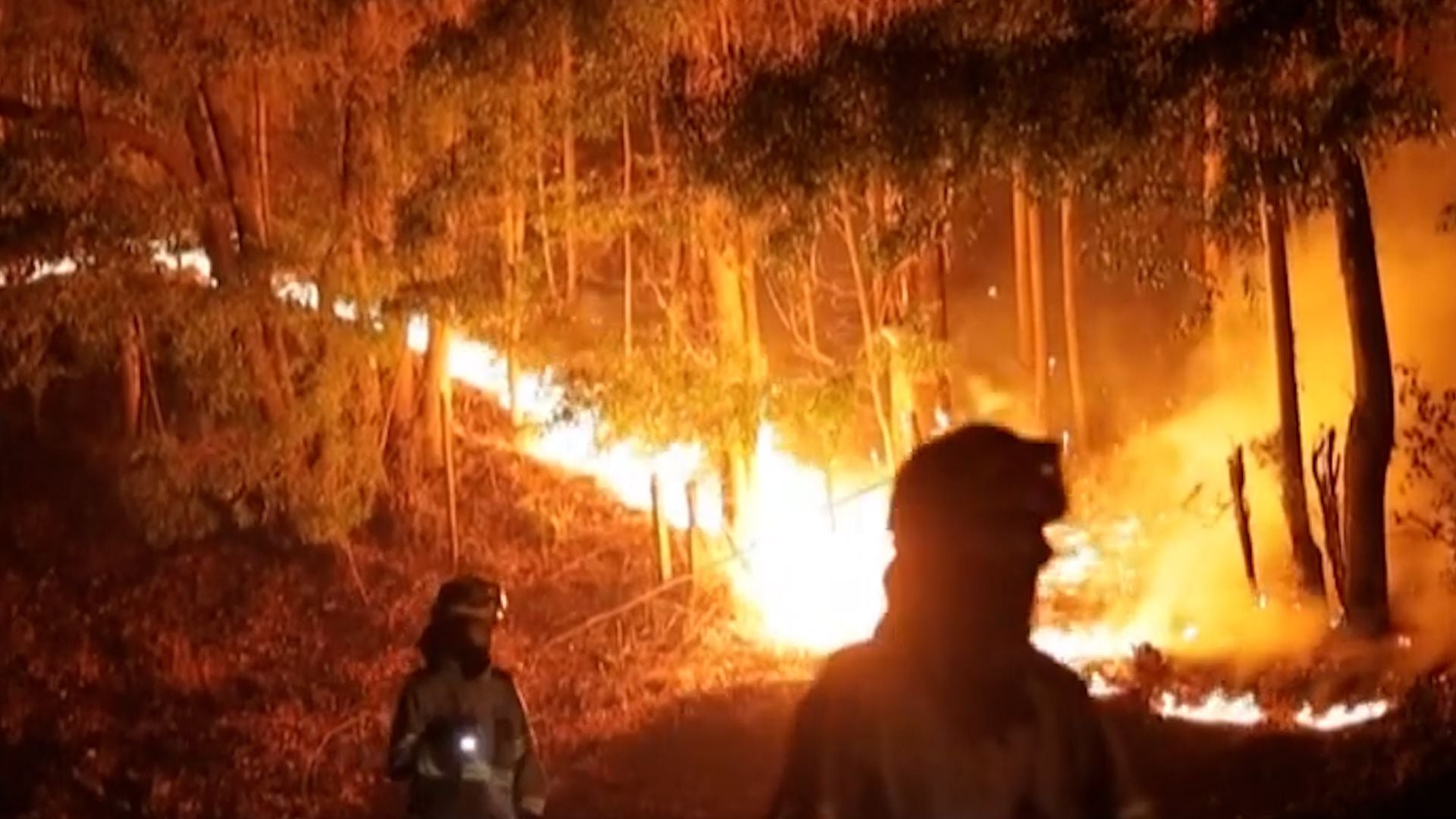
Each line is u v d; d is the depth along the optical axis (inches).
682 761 566.9
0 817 612.4
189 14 740.7
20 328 802.8
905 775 151.9
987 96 528.7
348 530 799.7
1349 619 581.3
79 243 772.0
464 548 810.2
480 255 713.6
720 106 599.5
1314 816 427.2
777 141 555.2
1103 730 157.2
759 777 550.6
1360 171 566.6
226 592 799.1
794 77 555.2
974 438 157.8
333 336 748.0
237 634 762.2
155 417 878.4
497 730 335.3
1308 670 550.6
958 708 153.2
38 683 727.1
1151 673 546.9
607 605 737.0
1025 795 152.9
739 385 672.4
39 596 823.1
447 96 677.3
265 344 784.9
